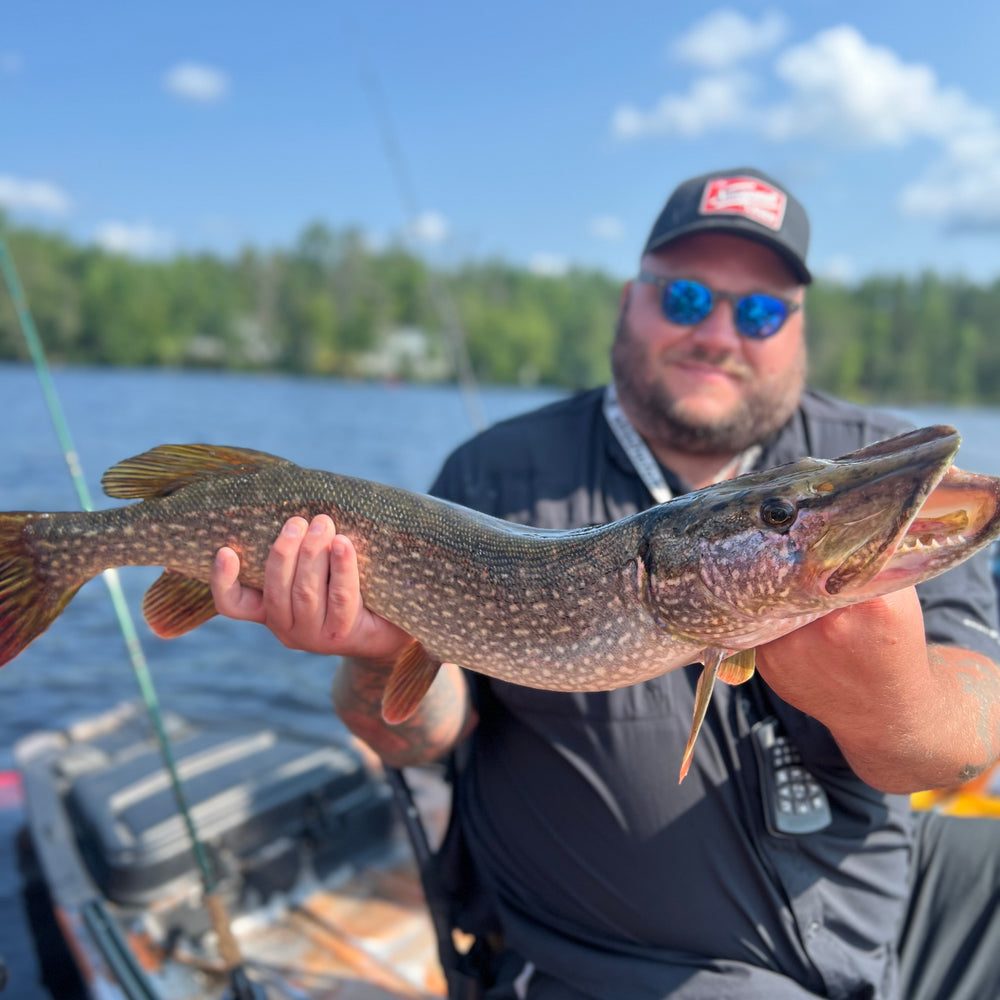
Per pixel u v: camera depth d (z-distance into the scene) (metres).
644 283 2.65
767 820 2.09
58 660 7.82
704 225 2.53
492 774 2.45
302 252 89.94
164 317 76.00
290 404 45.66
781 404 2.61
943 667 2.04
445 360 80.88
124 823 3.19
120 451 20.77
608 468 2.59
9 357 61.78
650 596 2.03
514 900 2.35
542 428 2.74
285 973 2.99
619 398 2.68
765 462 2.67
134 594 10.00
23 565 2.40
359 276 86.25
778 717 2.15
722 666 2.00
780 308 2.53
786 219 2.60
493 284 87.00
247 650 8.14
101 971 2.75
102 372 72.44
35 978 3.69
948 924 2.34
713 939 2.11
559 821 2.26
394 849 3.72
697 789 2.15
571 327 82.31
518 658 2.18
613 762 2.19
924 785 2.00
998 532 1.67
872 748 1.92
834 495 1.79
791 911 2.09
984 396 81.00
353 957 3.08
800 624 1.84
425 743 2.43
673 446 2.61
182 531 2.33
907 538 1.74
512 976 2.42
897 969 2.26
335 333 84.31
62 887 3.18
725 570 1.91
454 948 2.49
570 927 2.23
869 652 1.76
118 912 3.06
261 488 2.30
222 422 31.66
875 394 81.31
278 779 3.47
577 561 2.12
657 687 2.20
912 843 2.34
